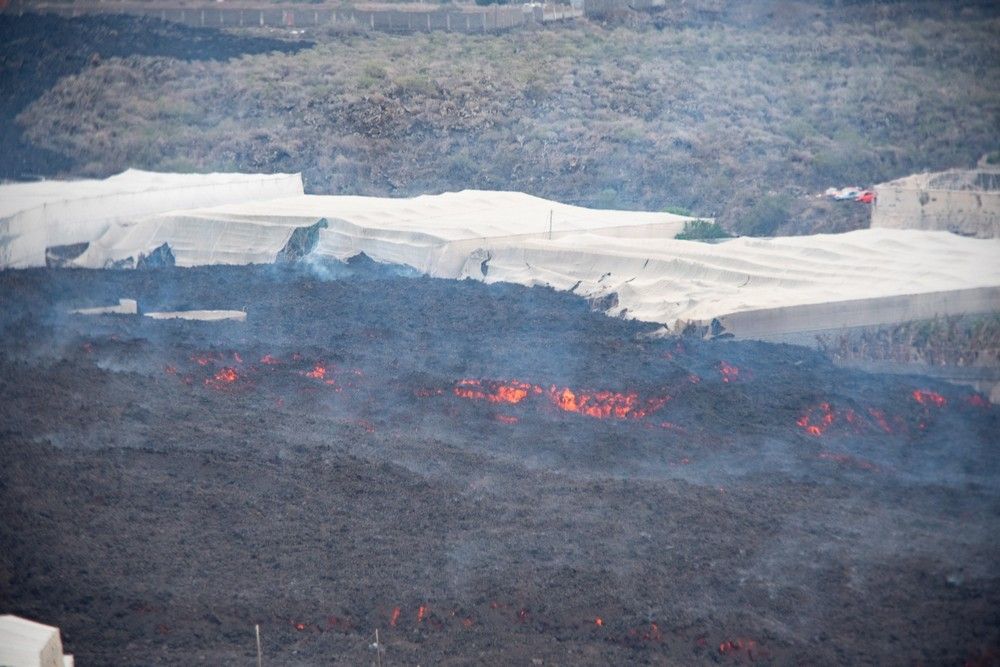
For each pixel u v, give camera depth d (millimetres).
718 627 123438
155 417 171250
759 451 167500
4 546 134250
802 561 135750
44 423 166750
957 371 197000
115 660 116500
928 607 127625
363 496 148250
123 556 133125
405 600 127125
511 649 119938
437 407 179500
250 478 151125
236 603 125375
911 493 156875
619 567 133625
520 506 147125
